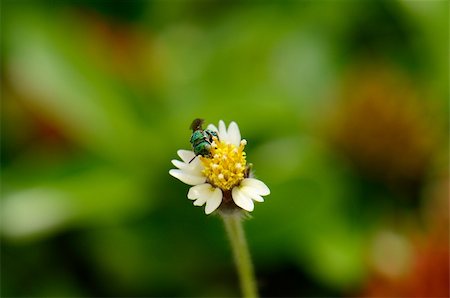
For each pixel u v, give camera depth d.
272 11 0.33
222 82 0.30
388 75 0.31
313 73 0.31
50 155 0.31
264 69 0.31
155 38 0.34
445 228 0.28
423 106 0.31
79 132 0.30
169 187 0.30
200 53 0.32
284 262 0.29
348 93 0.30
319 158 0.30
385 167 0.30
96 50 0.31
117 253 0.29
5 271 0.29
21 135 0.31
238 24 0.33
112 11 0.35
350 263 0.28
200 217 0.29
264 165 0.29
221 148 0.21
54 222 0.28
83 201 0.29
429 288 0.28
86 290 0.29
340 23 0.33
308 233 0.29
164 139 0.29
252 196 0.20
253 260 0.29
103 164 0.30
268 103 0.29
